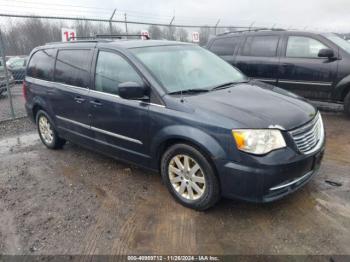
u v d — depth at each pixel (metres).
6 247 2.99
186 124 3.17
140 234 3.04
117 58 3.94
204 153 3.11
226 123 2.96
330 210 3.25
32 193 3.97
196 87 3.71
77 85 4.49
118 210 3.46
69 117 4.72
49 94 5.00
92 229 3.16
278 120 3.00
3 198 3.89
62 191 3.97
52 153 5.33
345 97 6.34
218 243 2.86
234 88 3.81
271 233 2.95
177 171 3.43
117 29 11.29
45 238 3.07
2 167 4.85
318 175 4.00
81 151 5.33
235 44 7.58
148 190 3.86
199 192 3.27
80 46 4.54
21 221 3.38
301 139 3.06
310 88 6.62
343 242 2.78
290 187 3.04
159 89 3.46
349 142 5.15
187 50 4.39
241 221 3.15
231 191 3.02
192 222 3.17
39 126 5.62
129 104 3.69
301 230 2.97
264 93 3.69
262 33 7.22
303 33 6.66
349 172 4.07
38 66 5.37
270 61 6.98
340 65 6.19
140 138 3.68
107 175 4.34
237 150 2.89
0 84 11.34
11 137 6.39
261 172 2.83
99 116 4.14
